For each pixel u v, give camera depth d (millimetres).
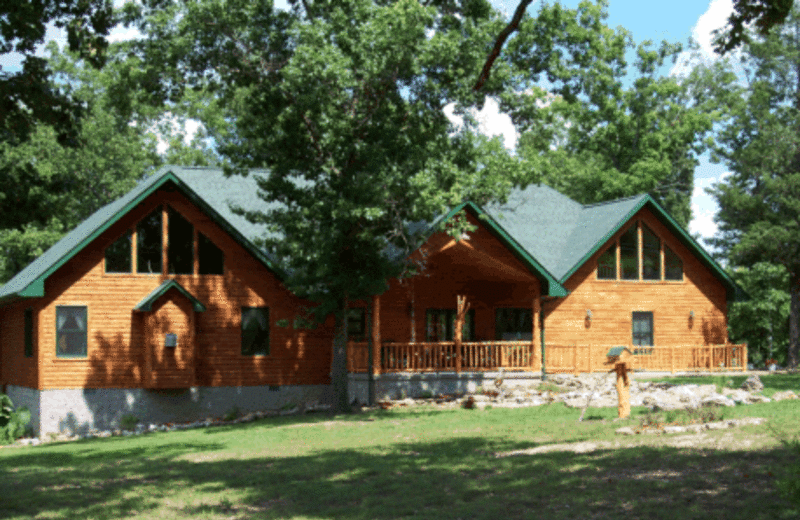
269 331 29625
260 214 24312
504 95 24406
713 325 35781
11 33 16266
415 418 22656
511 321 33688
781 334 49688
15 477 15344
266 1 22781
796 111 50531
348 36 22328
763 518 8992
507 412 22719
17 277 33969
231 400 28922
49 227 46531
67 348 27141
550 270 33156
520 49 30109
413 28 21281
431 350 31797
